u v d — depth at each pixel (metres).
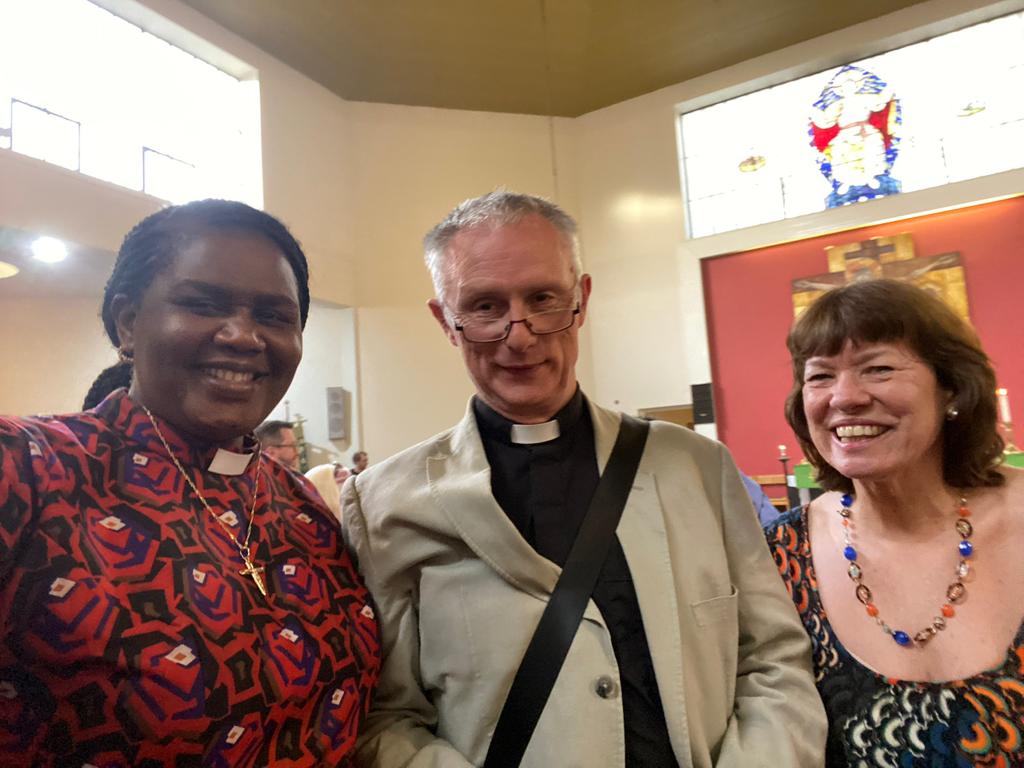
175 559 1.00
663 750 1.23
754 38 8.27
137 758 0.89
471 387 8.49
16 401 6.52
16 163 5.46
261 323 1.16
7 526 0.86
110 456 1.04
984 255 7.38
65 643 0.87
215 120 7.48
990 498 1.39
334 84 8.51
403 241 8.73
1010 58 7.61
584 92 9.12
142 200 6.32
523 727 1.23
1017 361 7.16
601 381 9.15
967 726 1.22
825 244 8.16
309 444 8.44
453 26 7.73
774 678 1.35
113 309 1.14
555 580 1.31
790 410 1.61
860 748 1.31
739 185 8.90
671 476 1.44
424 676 1.37
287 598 1.14
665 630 1.27
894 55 8.12
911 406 1.34
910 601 1.36
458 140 9.12
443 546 1.37
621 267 9.18
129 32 6.73
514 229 1.35
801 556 1.56
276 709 1.03
